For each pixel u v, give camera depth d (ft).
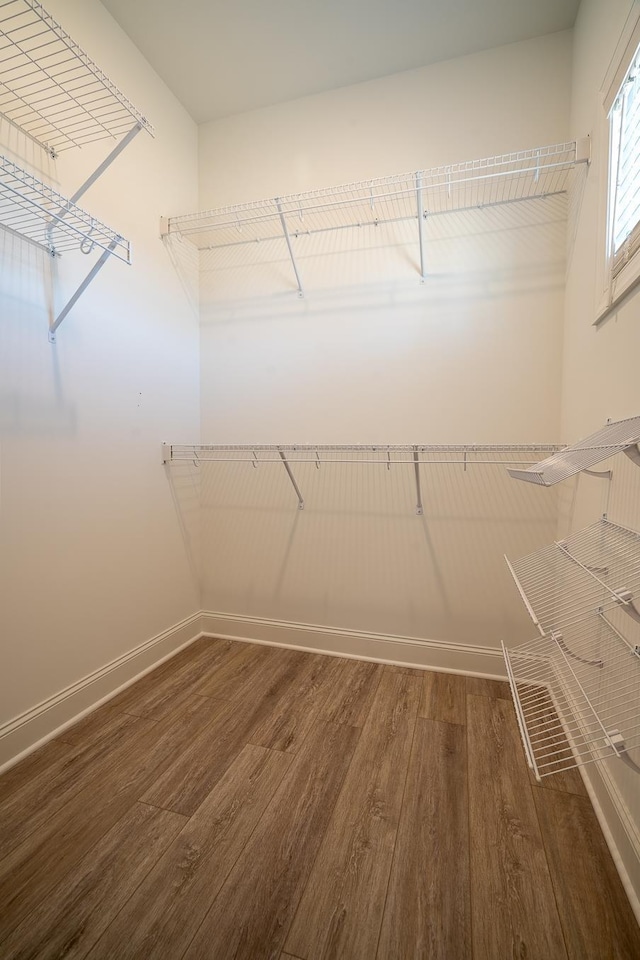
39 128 5.33
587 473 5.16
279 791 4.67
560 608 6.09
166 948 3.17
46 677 5.53
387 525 7.61
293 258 7.36
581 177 5.83
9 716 5.08
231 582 8.61
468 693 6.63
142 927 3.31
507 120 6.81
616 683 4.20
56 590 5.67
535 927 3.32
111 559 6.57
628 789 3.78
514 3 6.16
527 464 6.86
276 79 7.47
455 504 7.24
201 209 8.50
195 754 5.24
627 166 4.30
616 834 3.90
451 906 3.48
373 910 3.44
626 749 2.59
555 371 6.72
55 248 5.62
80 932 3.27
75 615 5.96
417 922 3.36
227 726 5.80
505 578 7.06
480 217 6.98
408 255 7.31
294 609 8.21
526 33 6.59
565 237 6.62
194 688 6.75
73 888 3.60
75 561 5.96
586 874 3.75
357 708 6.23
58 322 5.55
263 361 8.21
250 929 3.30
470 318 7.06
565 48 6.52
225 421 8.49
